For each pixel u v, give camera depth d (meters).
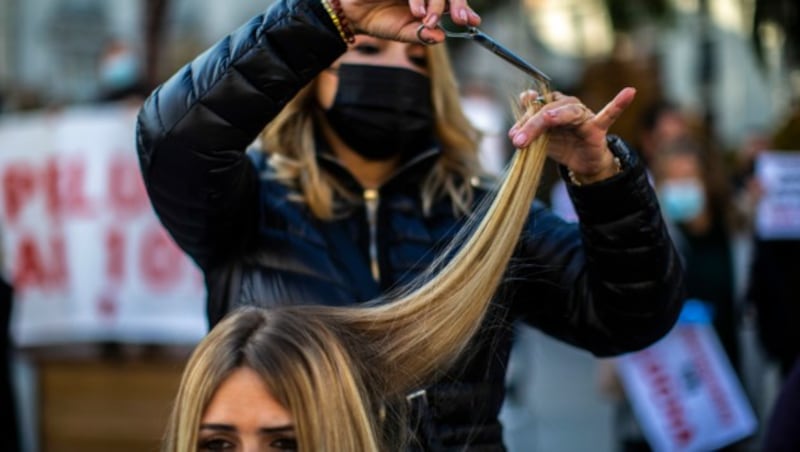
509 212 2.95
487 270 2.92
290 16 3.08
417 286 3.18
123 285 7.97
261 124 3.17
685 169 7.39
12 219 8.16
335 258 3.46
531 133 2.96
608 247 3.25
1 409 6.16
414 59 3.66
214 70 3.12
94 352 7.96
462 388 3.23
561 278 3.42
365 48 3.55
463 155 3.70
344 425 2.61
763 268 6.90
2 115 11.74
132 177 8.03
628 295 3.29
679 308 3.38
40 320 8.10
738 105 17.89
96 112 8.50
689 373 7.23
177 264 7.92
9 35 23.56
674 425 7.23
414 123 3.56
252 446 2.60
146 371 7.86
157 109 3.17
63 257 8.09
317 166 3.54
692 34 15.32
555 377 13.41
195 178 3.19
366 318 2.91
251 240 3.46
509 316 3.48
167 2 10.90
